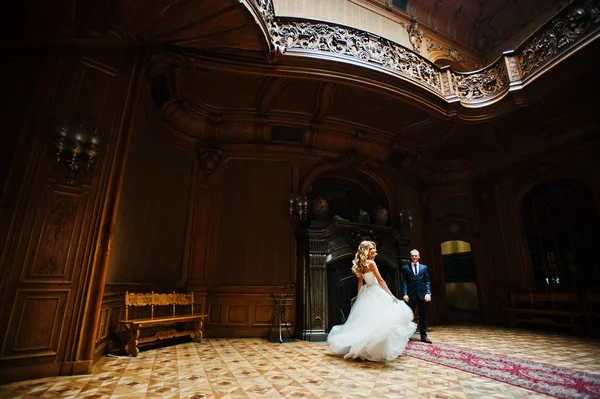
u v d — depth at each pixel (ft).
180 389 8.84
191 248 20.77
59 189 11.05
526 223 27.50
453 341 18.22
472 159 29.73
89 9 11.44
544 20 27.27
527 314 25.36
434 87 21.30
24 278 9.96
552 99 21.75
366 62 18.26
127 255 15.93
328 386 9.16
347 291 21.90
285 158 24.57
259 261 21.75
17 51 11.83
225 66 16.51
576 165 24.11
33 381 9.37
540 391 8.62
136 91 13.50
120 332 14.79
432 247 29.55
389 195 27.43
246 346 16.60
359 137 25.39
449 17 30.99
